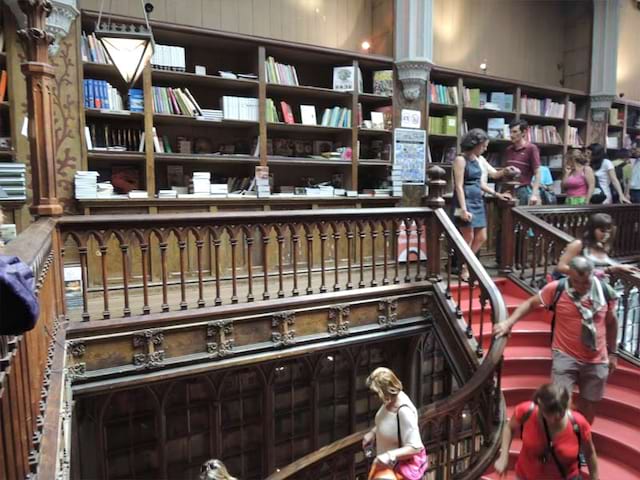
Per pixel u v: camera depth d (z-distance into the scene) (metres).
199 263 3.67
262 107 5.64
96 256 4.77
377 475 2.78
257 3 6.25
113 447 4.37
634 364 4.28
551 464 2.68
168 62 5.16
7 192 4.32
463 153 5.06
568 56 9.27
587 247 3.82
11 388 1.33
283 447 5.07
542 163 8.72
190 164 5.72
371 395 5.47
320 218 4.08
